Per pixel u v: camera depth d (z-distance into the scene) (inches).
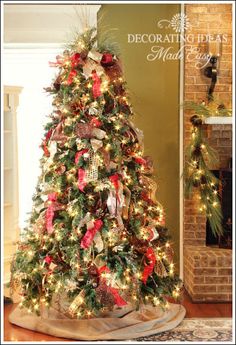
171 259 126.4
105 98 113.5
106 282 107.4
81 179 107.9
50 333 113.6
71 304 108.6
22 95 150.3
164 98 144.6
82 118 111.2
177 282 123.3
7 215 150.9
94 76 110.5
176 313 125.6
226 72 142.6
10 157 150.6
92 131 108.7
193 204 144.2
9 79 148.6
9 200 151.5
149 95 144.3
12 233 150.3
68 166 111.0
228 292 135.8
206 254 136.6
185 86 142.4
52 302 121.0
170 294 119.7
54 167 112.3
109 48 120.0
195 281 135.6
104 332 112.6
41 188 119.6
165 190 146.3
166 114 144.9
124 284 106.3
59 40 140.6
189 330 117.5
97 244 107.5
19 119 151.6
